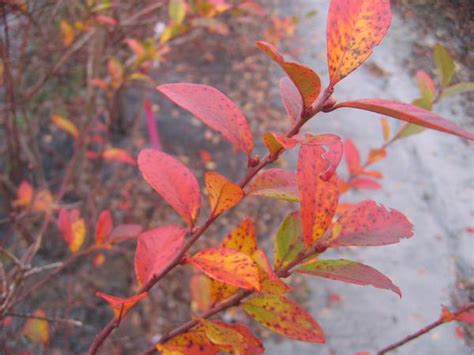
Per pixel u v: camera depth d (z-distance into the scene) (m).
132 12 0.75
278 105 1.15
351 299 0.78
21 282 0.41
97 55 0.71
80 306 0.73
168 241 0.25
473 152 0.45
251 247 0.23
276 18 0.99
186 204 0.22
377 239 0.21
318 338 0.21
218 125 0.20
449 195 0.47
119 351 0.70
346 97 0.60
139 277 0.24
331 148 0.18
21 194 0.60
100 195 0.87
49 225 0.78
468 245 0.47
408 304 0.68
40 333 0.45
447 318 0.26
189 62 1.21
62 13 0.70
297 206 0.94
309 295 0.80
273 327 0.21
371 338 0.71
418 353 0.62
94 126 0.86
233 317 0.78
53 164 0.93
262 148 1.05
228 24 1.27
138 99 1.12
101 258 0.70
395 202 0.70
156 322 0.75
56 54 0.83
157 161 0.23
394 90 0.43
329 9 0.17
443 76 0.29
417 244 0.67
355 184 0.44
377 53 0.39
